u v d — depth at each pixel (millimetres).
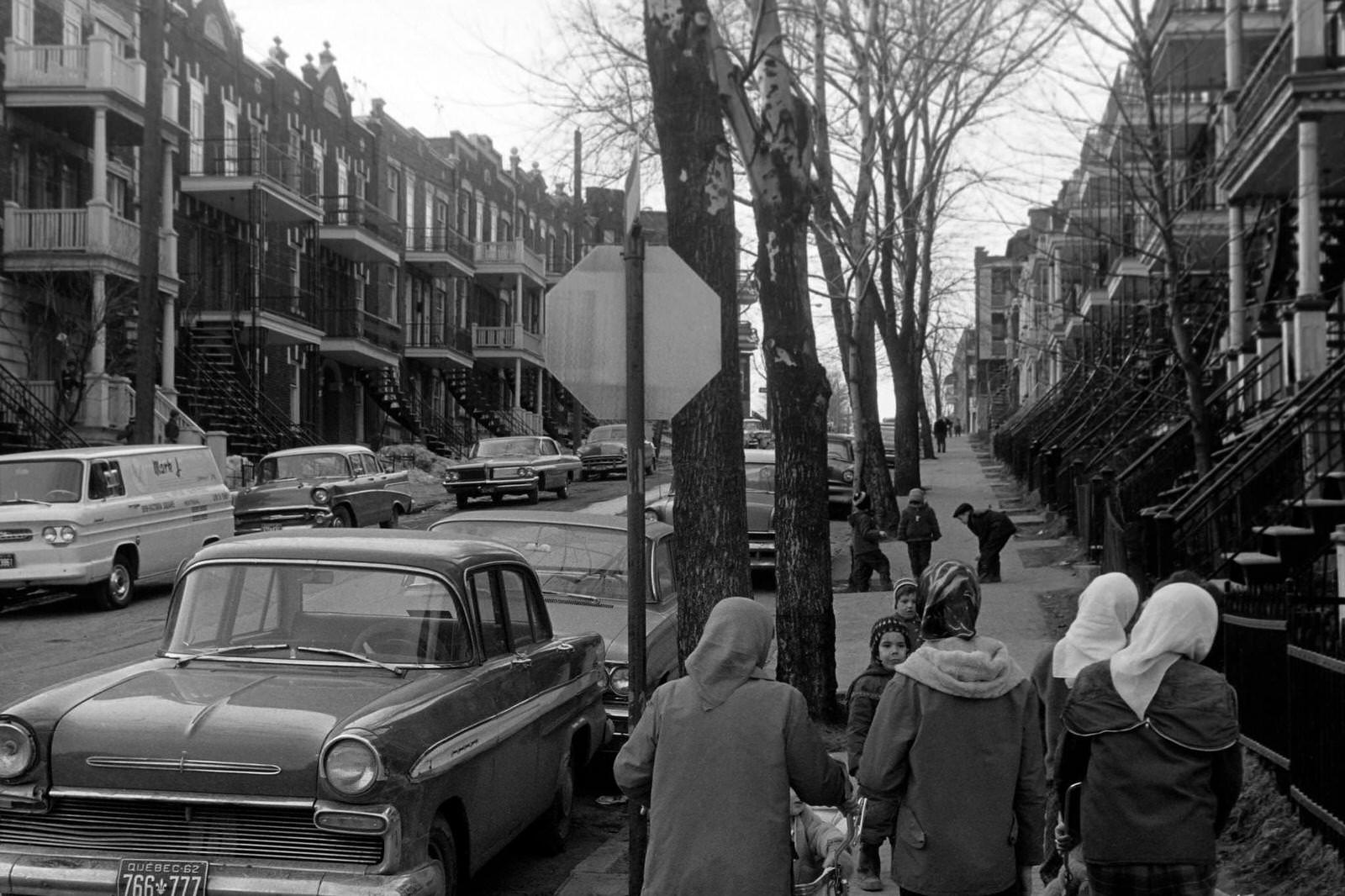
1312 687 6887
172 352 31859
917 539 18203
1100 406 26234
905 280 31047
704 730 4188
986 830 4363
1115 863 4273
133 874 5301
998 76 16875
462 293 58594
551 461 33906
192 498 19078
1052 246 23188
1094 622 4949
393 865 5324
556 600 9812
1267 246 20531
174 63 36688
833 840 4523
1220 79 20938
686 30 8625
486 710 6270
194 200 37344
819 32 15695
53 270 28219
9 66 28797
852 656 13883
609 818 8469
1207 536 13211
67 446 26359
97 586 17109
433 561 6723
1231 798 4344
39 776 5457
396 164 52250
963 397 122250
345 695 5887
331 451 24688
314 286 43344
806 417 10516
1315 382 13844
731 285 8680
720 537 8461
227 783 5336
